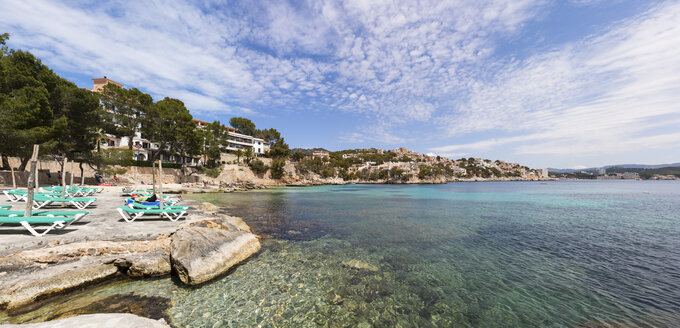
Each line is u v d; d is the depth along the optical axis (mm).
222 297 7387
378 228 17297
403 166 178125
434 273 9586
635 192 65062
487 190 73875
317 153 194375
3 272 6582
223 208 24984
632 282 8922
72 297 6930
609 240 14664
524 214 24891
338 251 11984
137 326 4418
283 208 26891
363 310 6953
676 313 6883
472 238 14891
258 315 6559
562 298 7766
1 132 18344
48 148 22859
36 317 5918
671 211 27750
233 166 74312
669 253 12234
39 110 21109
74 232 9820
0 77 20062
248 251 10938
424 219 21219
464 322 6496
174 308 6715
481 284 8703
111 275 8188
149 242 9578
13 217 8680
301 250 12000
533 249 12789
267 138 132875
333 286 8312
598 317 6715
